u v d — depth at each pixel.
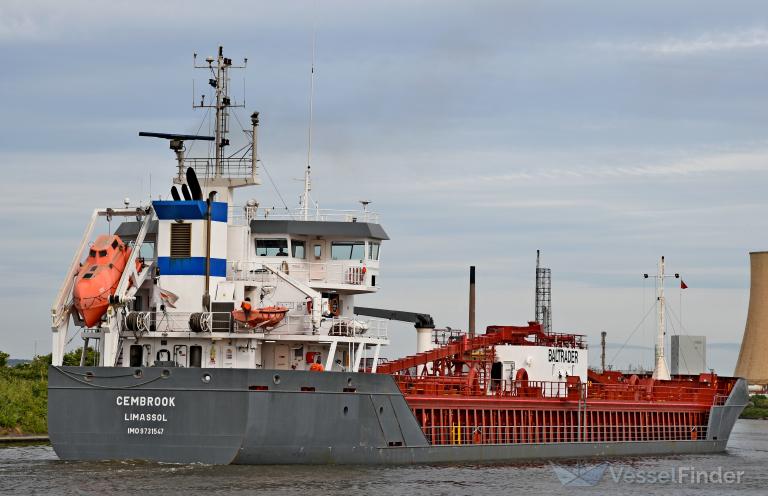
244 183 102.00
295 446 88.44
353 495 81.88
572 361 126.75
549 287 195.25
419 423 101.69
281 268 100.06
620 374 140.88
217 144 102.31
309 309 94.56
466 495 86.38
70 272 90.56
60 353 89.81
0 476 84.38
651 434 130.12
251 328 90.31
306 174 109.12
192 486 81.25
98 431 87.31
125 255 92.06
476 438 108.06
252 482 83.44
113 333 89.38
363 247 102.44
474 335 120.75
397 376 104.75
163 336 90.56
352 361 98.50
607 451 123.00
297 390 87.94
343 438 91.50
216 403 85.62
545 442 115.75
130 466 86.69
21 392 139.50
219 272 93.88
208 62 102.56
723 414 139.75
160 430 86.38
